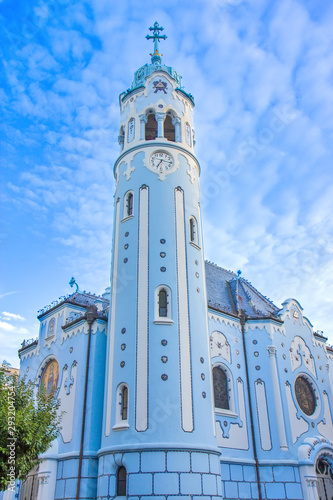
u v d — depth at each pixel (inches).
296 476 1197.7
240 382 1302.9
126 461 935.0
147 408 973.8
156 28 1715.1
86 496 1007.0
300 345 1454.2
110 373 1079.0
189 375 1038.4
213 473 964.6
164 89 1439.5
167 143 1334.9
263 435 1234.6
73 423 1107.3
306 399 1390.3
